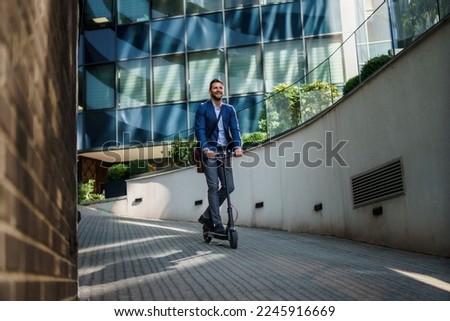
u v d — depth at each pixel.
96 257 6.43
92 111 18.59
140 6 18.91
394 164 6.62
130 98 18.47
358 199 7.65
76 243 3.66
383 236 6.96
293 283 4.25
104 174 20.36
